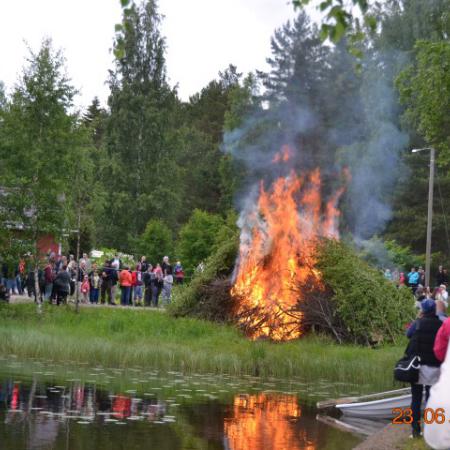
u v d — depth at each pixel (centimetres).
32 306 2820
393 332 2378
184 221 7838
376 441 1120
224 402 1484
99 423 1198
